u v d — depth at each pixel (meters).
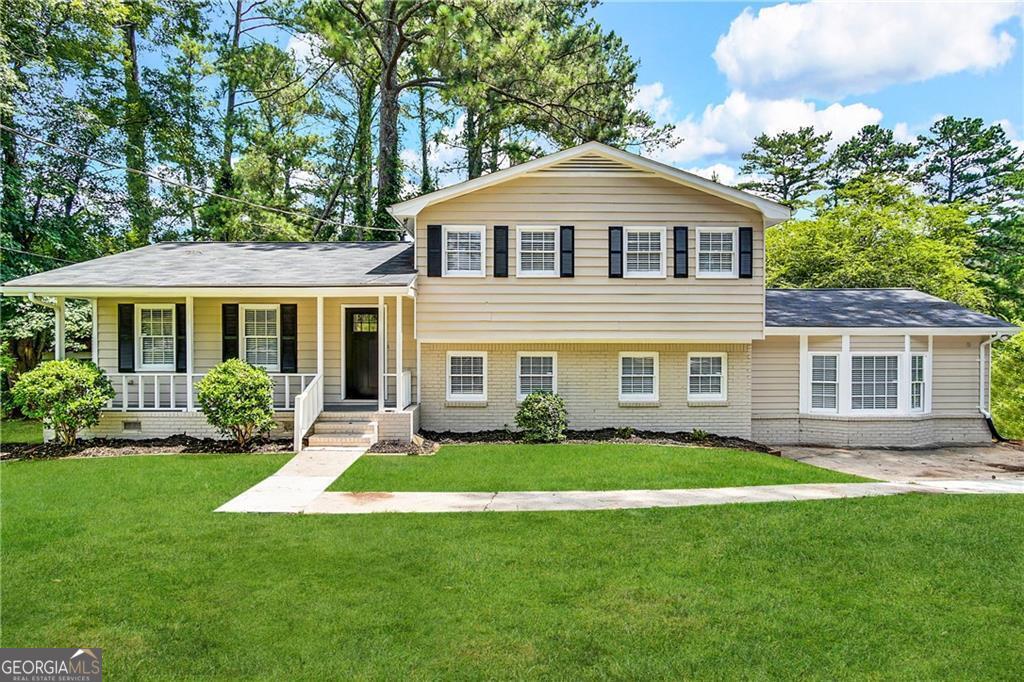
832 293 19.52
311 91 31.61
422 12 23.67
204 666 4.73
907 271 26.02
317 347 15.21
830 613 5.57
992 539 7.56
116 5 23.22
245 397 13.47
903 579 6.33
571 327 15.25
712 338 15.29
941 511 8.82
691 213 15.27
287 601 5.84
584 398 16.03
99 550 7.27
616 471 11.61
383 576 6.44
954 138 39.75
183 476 11.12
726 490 10.26
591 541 7.55
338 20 21.97
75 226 23.33
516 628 5.29
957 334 15.95
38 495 9.82
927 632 5.21
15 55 20.92
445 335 15.23
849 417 15.98
